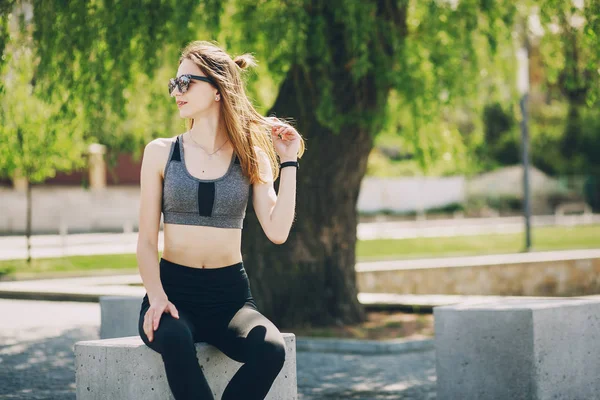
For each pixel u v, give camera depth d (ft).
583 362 20.95
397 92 39.96
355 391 26.04
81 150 64.28
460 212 168.35
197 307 14.21
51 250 84.84
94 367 14.85
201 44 14.94
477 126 52.90
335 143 38.09
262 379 13.47
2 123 36.73
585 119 177.37
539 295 67.51
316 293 38.68
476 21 37.50
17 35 36.24
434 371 29.63
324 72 35.65
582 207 177.78
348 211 39.40
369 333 36.96
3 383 26.86
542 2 37.35
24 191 125.49
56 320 43.70
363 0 34.88
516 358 20.34
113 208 133.18
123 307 27.04
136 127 44.16
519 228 125.08
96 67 33.17
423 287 61.57
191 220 14.25
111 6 32.68
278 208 14.58
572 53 38.81
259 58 37.04
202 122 14.61
